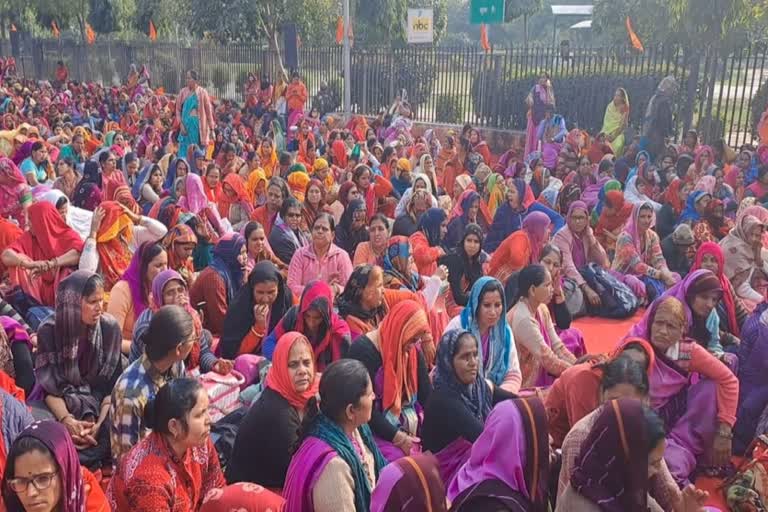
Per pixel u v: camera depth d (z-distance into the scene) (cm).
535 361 502
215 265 602
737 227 654
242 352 525
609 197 838
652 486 316
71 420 424
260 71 2309
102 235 623
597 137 1363
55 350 430
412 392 439
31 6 3212
